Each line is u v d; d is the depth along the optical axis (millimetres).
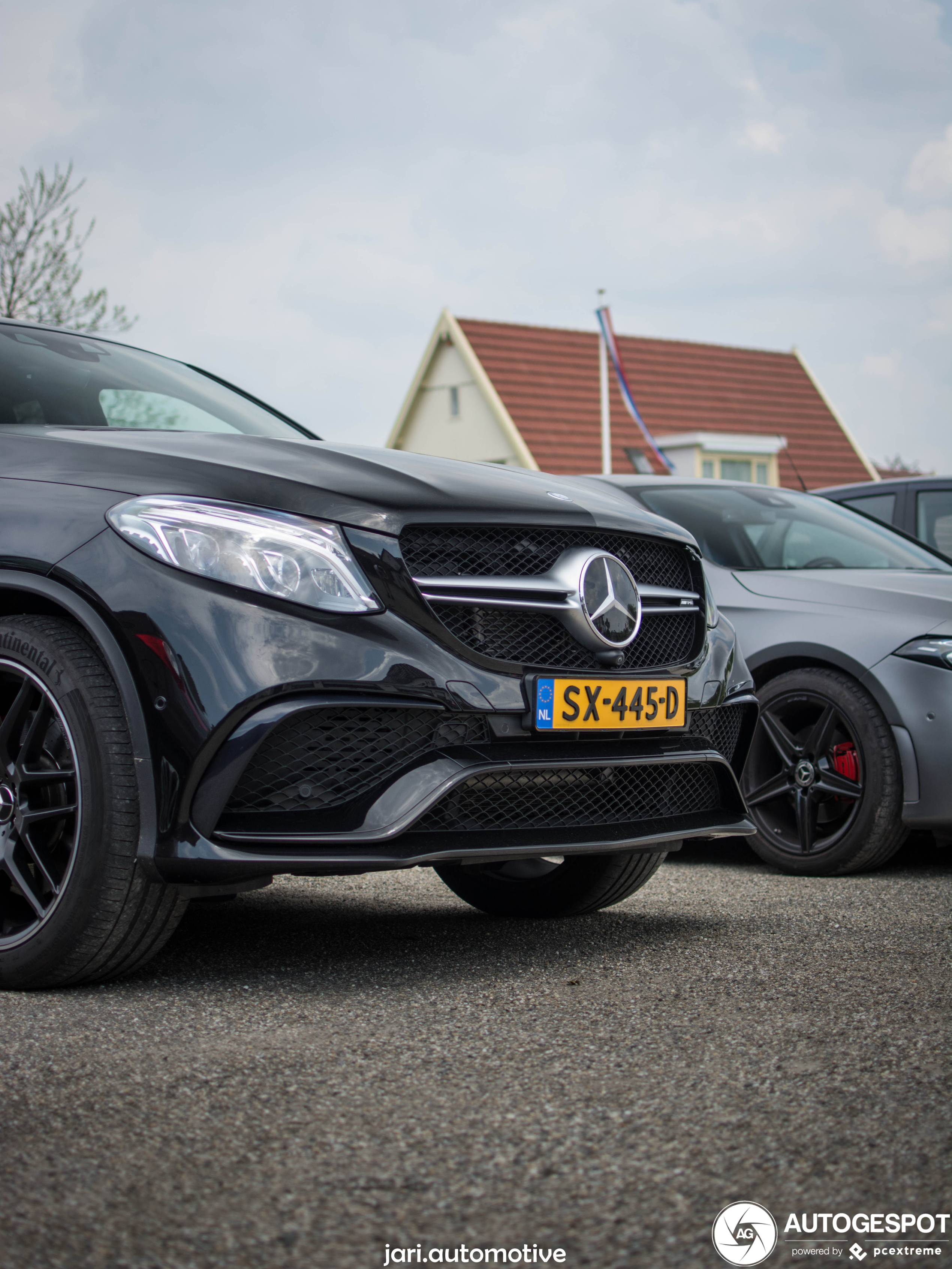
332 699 2373
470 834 2549
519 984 2529
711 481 5305
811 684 4289
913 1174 1555
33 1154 1626
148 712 2357
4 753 2510
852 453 30266
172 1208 1475
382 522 2488
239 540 2410
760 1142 1663
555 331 29391
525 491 2801
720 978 2570
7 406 3174
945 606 4215
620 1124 1735
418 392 29828
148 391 3574
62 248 16516
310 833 2371
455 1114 1776
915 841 5113
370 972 2637
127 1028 2199
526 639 2625
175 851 2318
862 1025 2203
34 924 2449
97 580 2428
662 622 2947
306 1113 1779
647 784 2855
